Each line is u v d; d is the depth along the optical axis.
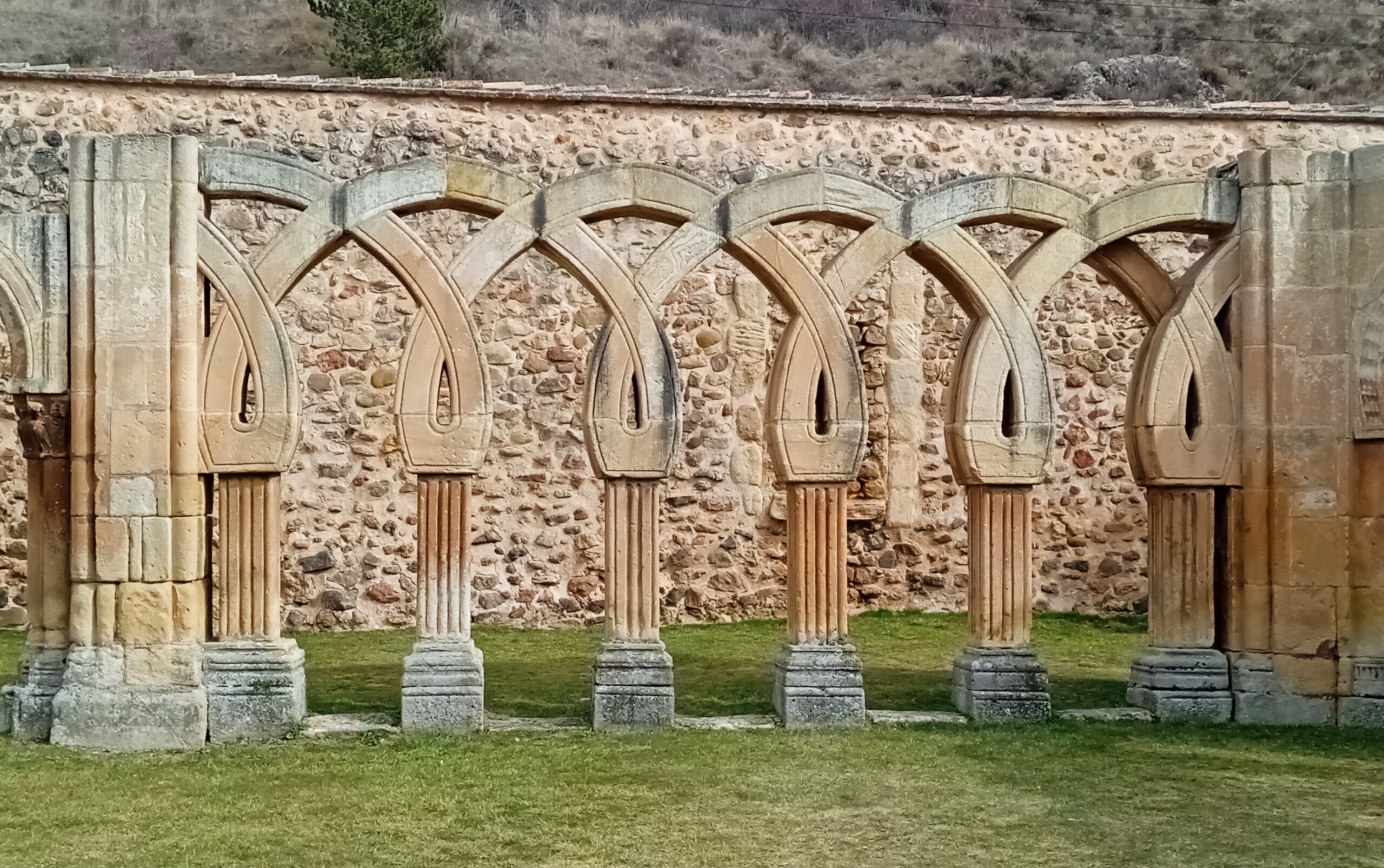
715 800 5.90
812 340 7.42
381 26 19.14
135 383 7.02
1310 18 26.55
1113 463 11.86
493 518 11.20
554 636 10.77
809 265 7.42
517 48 22.36
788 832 5.45
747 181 11.20
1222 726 7.41
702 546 11.44
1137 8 27.56
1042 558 11.84
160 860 5.07
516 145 11.04
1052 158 11.55
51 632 7.26
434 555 7.24
